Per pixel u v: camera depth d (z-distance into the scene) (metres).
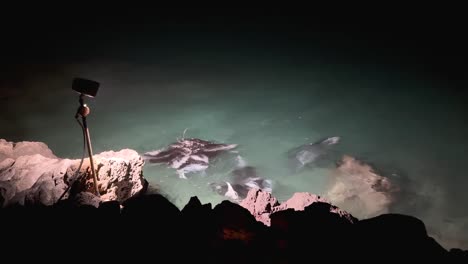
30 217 3.98
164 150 10.27
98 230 3.57
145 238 3.46
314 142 11.22
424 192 9.03
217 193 8.60
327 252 3.33
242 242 3.47
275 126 12.07
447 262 3.20
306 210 3.98
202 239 3.49
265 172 9.69
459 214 8.26
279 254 3.37
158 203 3.86
